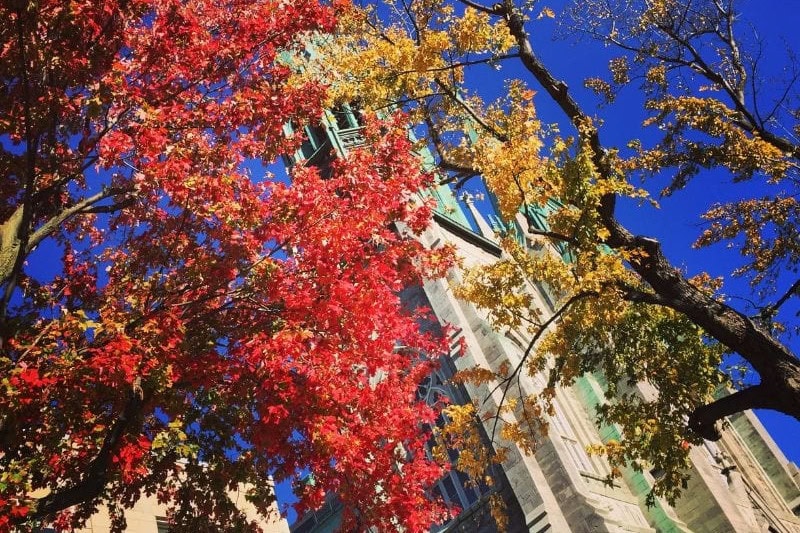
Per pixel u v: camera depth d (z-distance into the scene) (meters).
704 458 34.59
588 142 15.13
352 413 13.33
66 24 11.08
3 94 11.32
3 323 10.25
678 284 15.16
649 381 18.22
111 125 11.85
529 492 27.03
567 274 15.15
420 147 18.55
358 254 12.80
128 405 10.89
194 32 12.66
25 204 10.50
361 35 19.23
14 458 11.03
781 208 21.62
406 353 16.33
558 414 33.88
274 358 11.31
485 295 16.41
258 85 13.57
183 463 19.17
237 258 12.04
